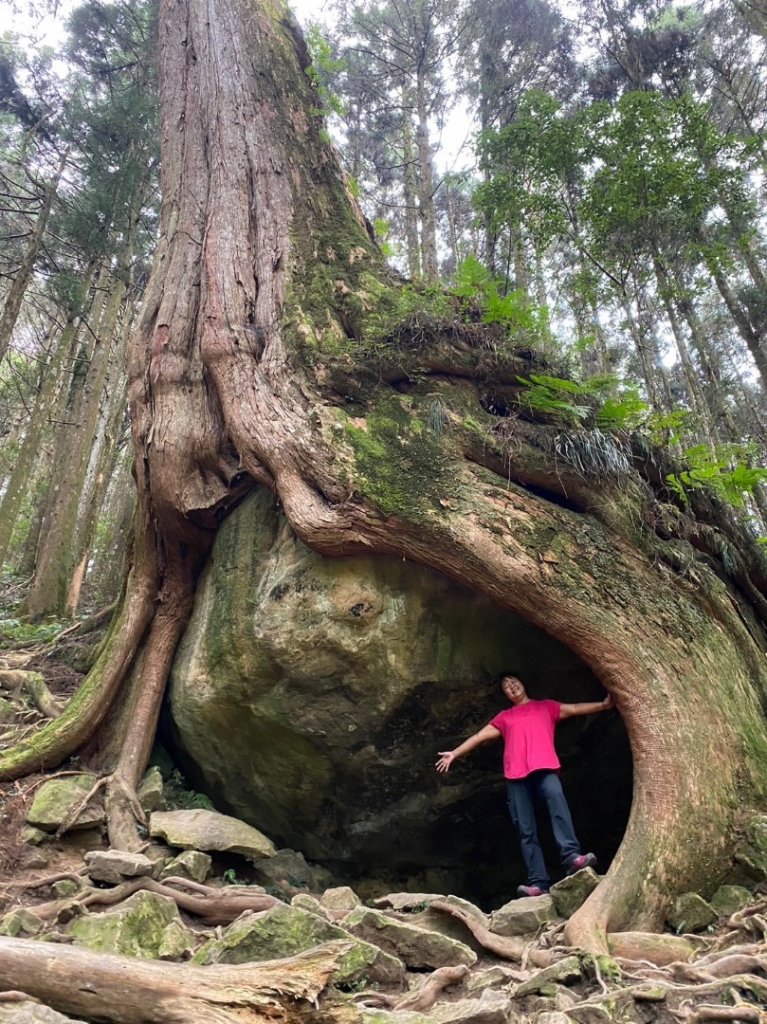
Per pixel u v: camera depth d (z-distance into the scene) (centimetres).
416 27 1523
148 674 638
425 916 421
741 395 2394
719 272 1227
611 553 526
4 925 374
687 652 492
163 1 938
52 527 1292
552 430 567
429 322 592
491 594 512
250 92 813
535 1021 290
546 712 517
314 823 613
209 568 664
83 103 1558
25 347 2667
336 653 540
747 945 354
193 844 495
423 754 576
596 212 1074
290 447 558
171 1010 262
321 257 716
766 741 486
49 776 567
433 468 536
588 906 394
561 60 1557
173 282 736
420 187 1480
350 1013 288
